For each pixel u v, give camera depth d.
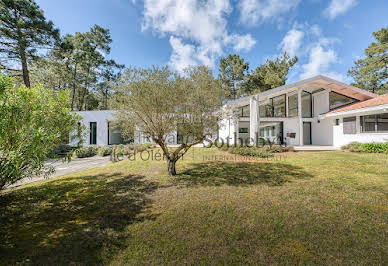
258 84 26.88
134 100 5.32
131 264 2.19
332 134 15.45
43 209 3.99
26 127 3.96
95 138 18.39
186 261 2.22
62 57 18.22
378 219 3.17
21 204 4.27
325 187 4.88
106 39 23.58
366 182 5.28
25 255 2.43
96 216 3.57
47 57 17.41
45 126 4.40
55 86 24.72
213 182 5.56
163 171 7.17
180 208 3.77
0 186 3.82
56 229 3.12
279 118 15.95
